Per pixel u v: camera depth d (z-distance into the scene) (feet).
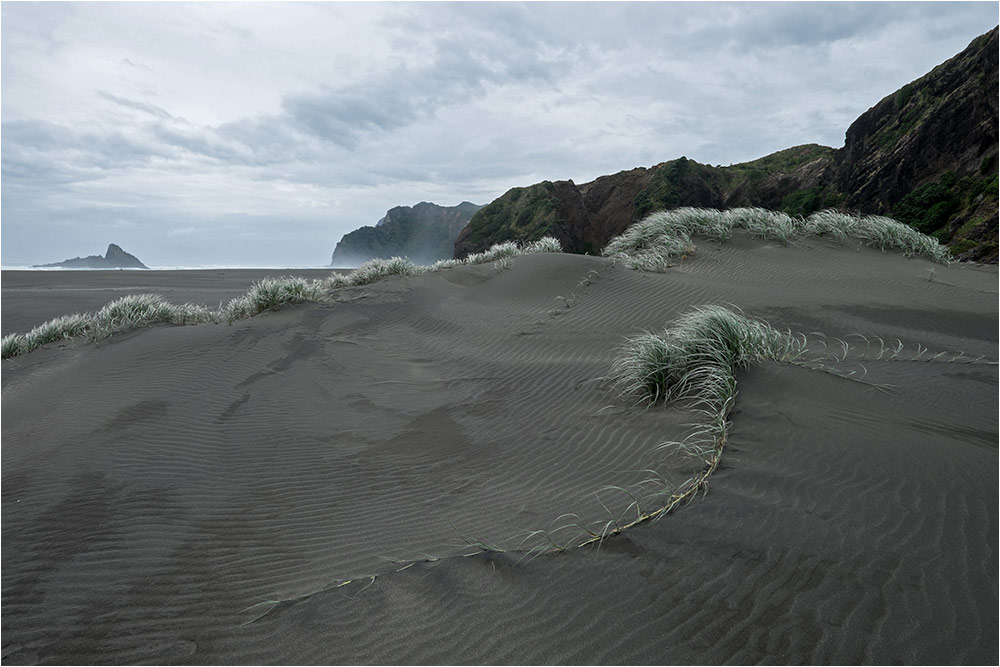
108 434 18.29
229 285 86.79
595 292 34.65
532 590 8.83
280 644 8.26
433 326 33.88
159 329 32.53
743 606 7.99
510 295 38.17
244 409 20.76
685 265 39.65
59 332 33.88
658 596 8.36
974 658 6.78
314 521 12.51
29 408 21.66
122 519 12.78
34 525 12.57
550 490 12.89
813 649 7.13
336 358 27.86
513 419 18.12
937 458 11.96
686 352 17.85
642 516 10.60
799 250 41.52
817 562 8.78
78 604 9.68
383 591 9.29
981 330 24.91
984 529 9.37
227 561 10.96
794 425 13.71
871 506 10.25
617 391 18.85
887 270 36.91
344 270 157.58
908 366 18.21
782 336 22.82
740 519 10.11
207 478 15.05
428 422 18.78
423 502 13.09
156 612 9.36
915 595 7.93
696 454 13.07
